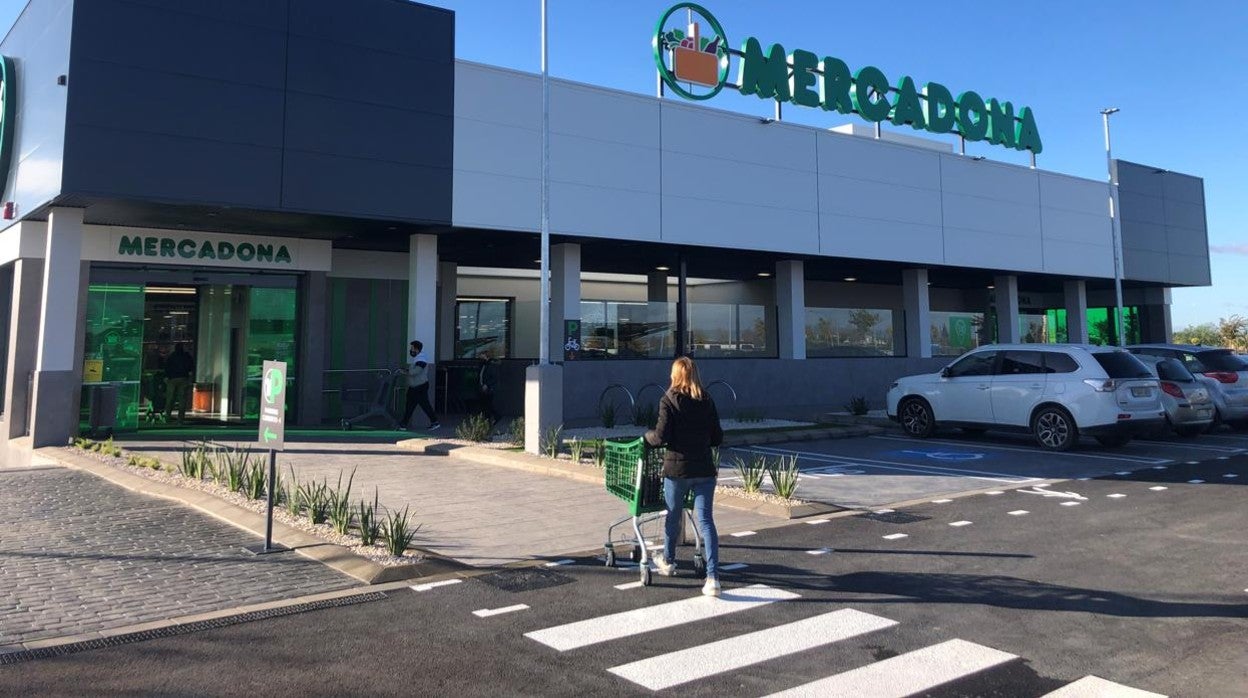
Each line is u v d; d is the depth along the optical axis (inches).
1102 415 509.0
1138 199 1101.1
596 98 664.4
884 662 179.0
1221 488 397.7
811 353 847.7
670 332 749.9
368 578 243.3
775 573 253.0
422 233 632.4
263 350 654.5
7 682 167.0
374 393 727.7
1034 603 220.7
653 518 280.4
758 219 750.5
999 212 937.5
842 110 796.6
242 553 273.0
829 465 478.6
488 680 169.5
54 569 253.4
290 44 545.0
